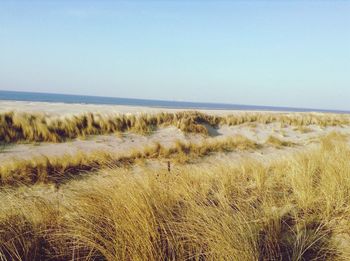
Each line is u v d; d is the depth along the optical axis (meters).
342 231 3.05
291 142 13.44
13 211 3.28
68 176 6.48
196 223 2.92
